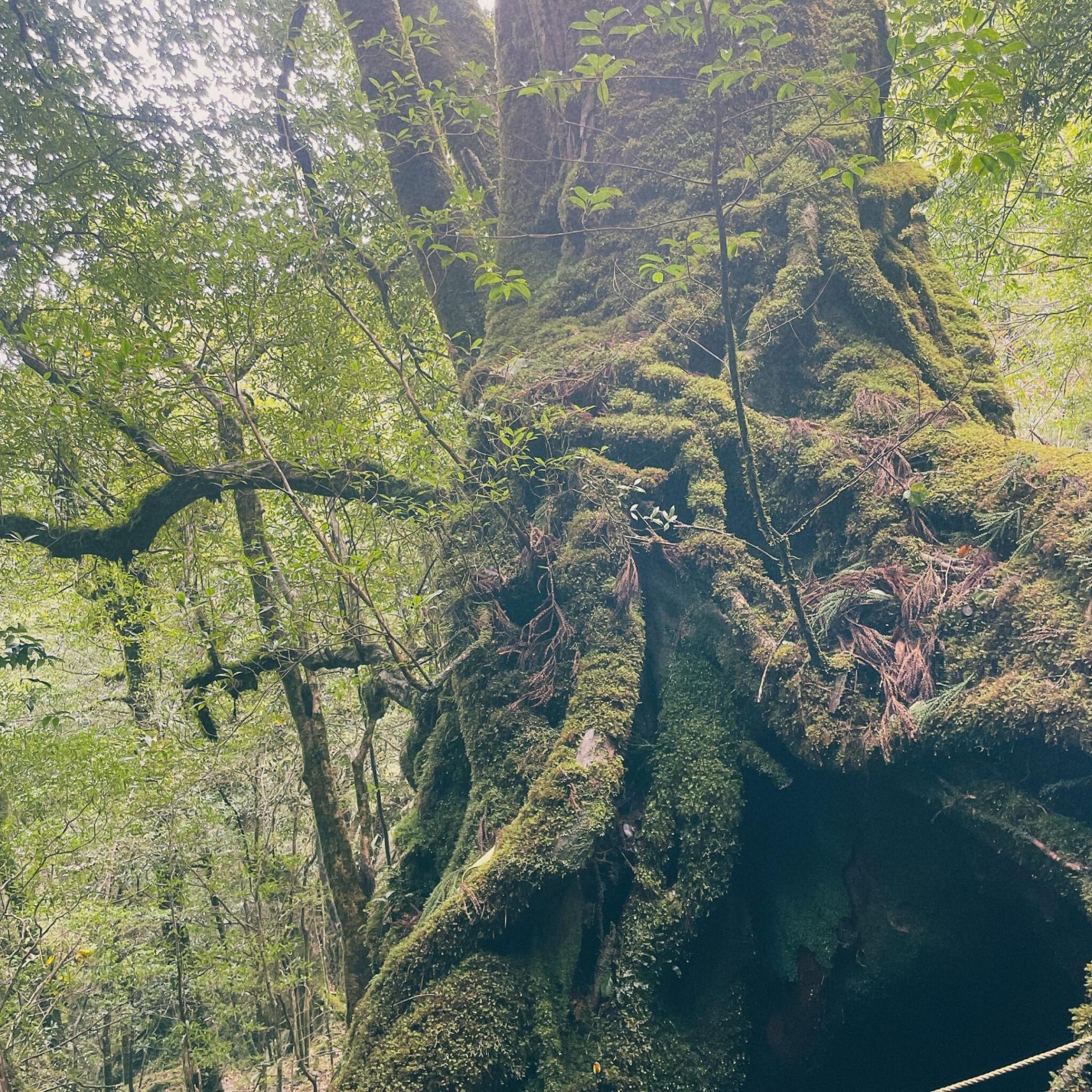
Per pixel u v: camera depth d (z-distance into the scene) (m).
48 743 8.38
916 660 3.24
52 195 6.53
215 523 8.45
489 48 7.42
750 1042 3.30
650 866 3.45
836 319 4.60
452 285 6.21
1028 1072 3.10
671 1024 3.22
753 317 4.52
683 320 4.73
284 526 7.61
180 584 7.46
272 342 5.69
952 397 4.03
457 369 5.93
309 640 5.46
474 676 4.49
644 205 5.30
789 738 3.39
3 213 6.46
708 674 3.87
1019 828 2.79
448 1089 3.03
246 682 5.96
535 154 5.98
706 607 3.93
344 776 11.36
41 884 9.19
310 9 7.45
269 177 6.50
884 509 3.74
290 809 12.20
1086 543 3.00
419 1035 3.16
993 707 2.88
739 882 3.51
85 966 9.73
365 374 6.03
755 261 4.73
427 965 3.37
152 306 5.89
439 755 4.86
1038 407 10.99
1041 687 2.82
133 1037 13.88
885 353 4.45
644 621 4.14
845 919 3.37
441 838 4.61
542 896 3.37
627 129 5.37
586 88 5.49
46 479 6.80
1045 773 2.83
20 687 9.16
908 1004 3.30
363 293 7.02
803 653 3.46
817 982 3.34
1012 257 8.08
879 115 2.66
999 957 3.13
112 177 6.76
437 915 3.48
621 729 3.73
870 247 4.67
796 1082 3.41
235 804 11.08
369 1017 3.32
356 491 5.44
